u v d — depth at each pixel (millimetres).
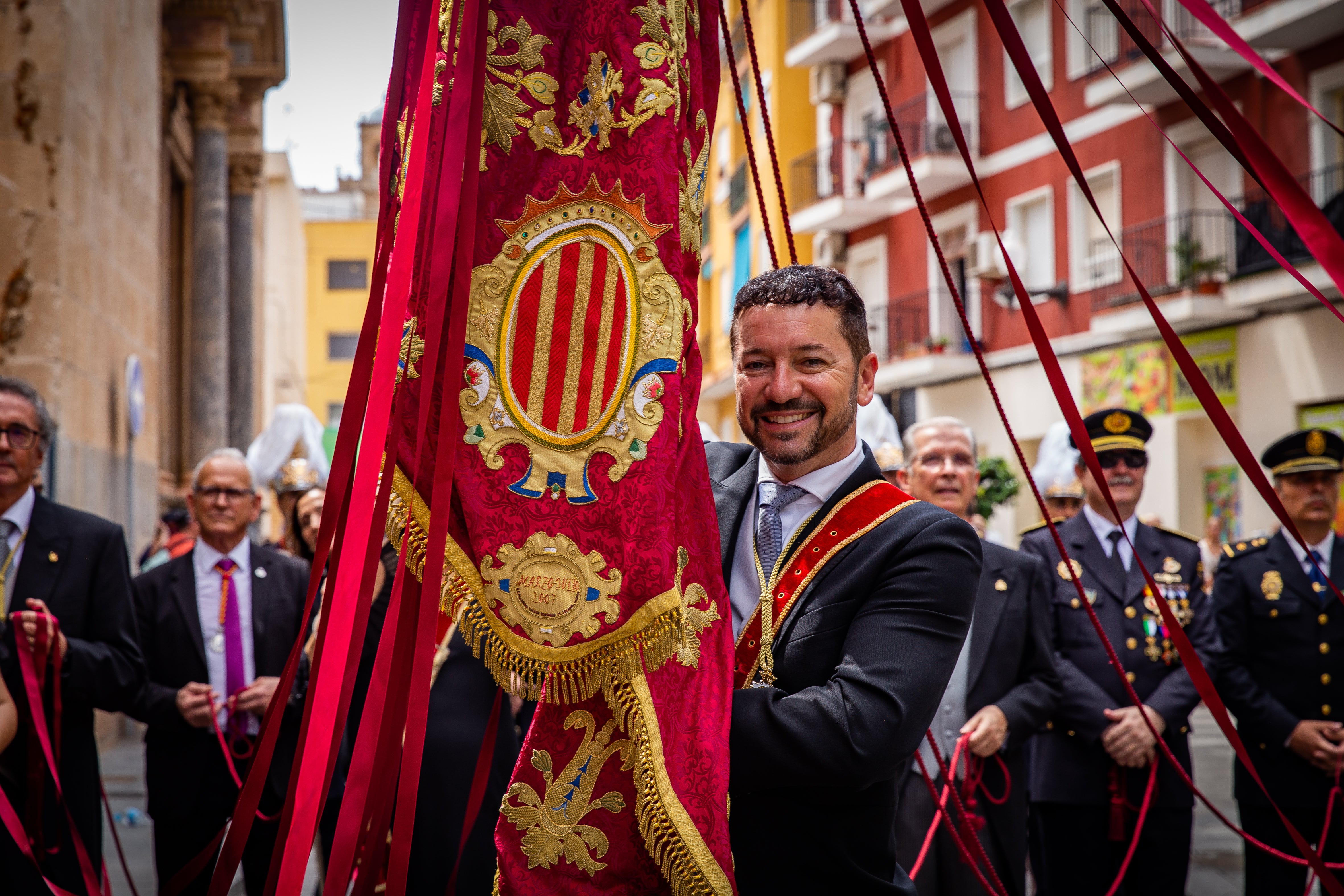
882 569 2111
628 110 1854
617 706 1801
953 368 19875
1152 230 16359
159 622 4617
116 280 10172
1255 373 15289
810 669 2086
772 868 2057
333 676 1475
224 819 4398
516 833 1857
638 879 1848
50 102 8367
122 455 10383
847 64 22531
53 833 3635
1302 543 1725
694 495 1907
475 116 1728
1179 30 15227
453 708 4199
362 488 1523
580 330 1834
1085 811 4504
